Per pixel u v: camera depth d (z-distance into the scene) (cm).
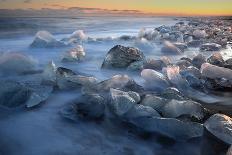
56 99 433
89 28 2422
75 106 379
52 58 821
